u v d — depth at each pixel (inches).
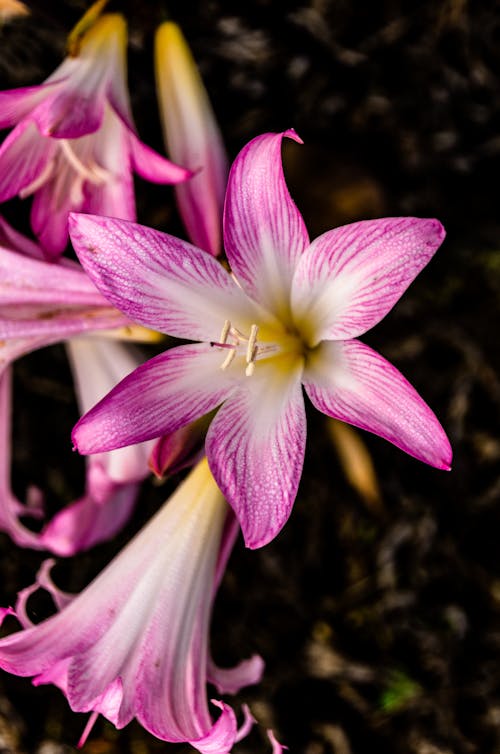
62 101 19.6
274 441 18.2
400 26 24.1
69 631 18.8
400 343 24.8
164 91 20.9
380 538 24.6
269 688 24.2
